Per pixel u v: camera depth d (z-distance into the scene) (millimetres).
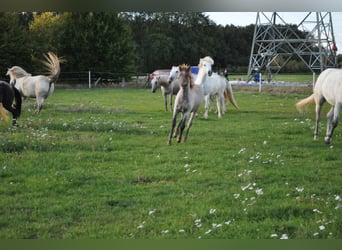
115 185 9344
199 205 8086
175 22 62469
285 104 25891
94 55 45562
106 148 12484
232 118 19297
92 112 20531
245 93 34312
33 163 10812
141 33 61000
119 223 7328
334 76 13516
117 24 46562
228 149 12828
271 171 10328
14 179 9594
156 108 23797
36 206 8055
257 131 15828
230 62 67875
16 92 15523
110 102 26984
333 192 8859
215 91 19297
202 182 9609
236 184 9398
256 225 7125
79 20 45469
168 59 61344
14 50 40188
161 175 10016
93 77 45562
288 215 7633
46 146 12320
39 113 19547
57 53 45062
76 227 7133
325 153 12266
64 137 13766
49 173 10094
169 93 22125
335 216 7383
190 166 10727
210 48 63781
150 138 14234
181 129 13375
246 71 66000
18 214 7641
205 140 14055
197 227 7094
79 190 8961
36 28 44750
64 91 36188
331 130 13594
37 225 7195
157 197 8555
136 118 19016
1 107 15148
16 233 6895
